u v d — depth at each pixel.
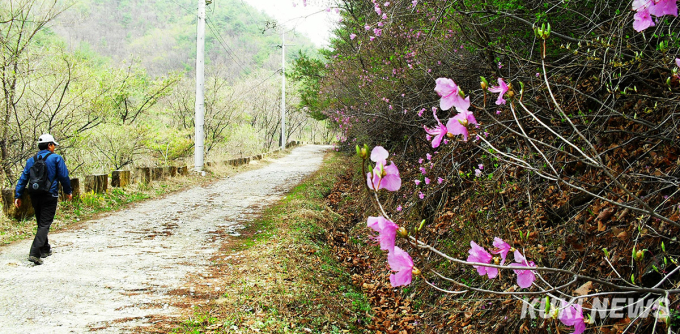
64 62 12.55
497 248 1.58
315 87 20.28
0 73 10.66
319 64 19.77
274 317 4.00
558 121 4.09
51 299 4.07
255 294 4.45
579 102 4.22
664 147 3.25
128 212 8.91
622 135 3.80
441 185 6.14
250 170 18.91
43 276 4.70
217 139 25.72
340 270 6.15
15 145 12.38
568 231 3.54
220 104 25.36
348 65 11.14
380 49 8.51
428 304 4.84
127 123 18.31
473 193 5.45
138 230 7.32
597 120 3.76
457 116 1.53
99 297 4.21
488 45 4.59
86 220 7.93
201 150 15.52
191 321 3.77
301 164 21.97
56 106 12.73
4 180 11.12
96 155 16.11
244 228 7.74
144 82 18.83
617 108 3.99
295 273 5.27
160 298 4.28
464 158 5.96
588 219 3.41
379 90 8.26
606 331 2.43
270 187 13.41
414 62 6.77
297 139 56.62
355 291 5.50
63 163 5.45
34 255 5.12
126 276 4.88
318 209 9.62
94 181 9.46
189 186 13.19
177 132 19.16
